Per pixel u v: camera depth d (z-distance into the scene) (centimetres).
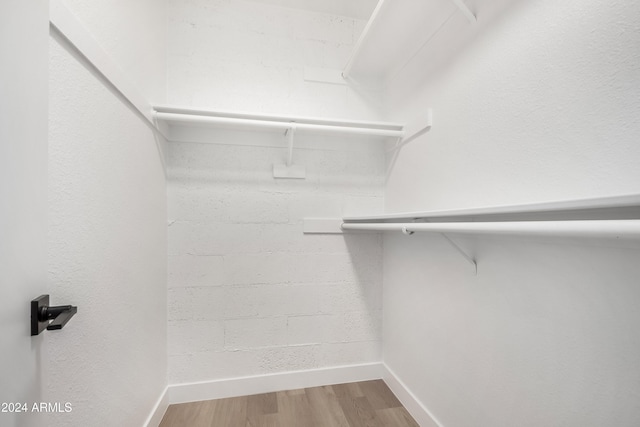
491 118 84
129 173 95
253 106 150
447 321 106
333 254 158
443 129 109
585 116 58
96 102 75
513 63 77
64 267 63
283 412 130
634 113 50
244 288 147
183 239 140
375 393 146
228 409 133
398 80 147
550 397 67
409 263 134
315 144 157
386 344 158
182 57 142
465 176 96
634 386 51
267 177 150
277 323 150
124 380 92
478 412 90
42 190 48
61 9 61
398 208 147
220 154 145
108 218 82
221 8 146
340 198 159
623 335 53
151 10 117
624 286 53
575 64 61
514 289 77
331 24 160
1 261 39
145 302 109
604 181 55
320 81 158
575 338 61
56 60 60
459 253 100
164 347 133
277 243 151
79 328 68
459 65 100
